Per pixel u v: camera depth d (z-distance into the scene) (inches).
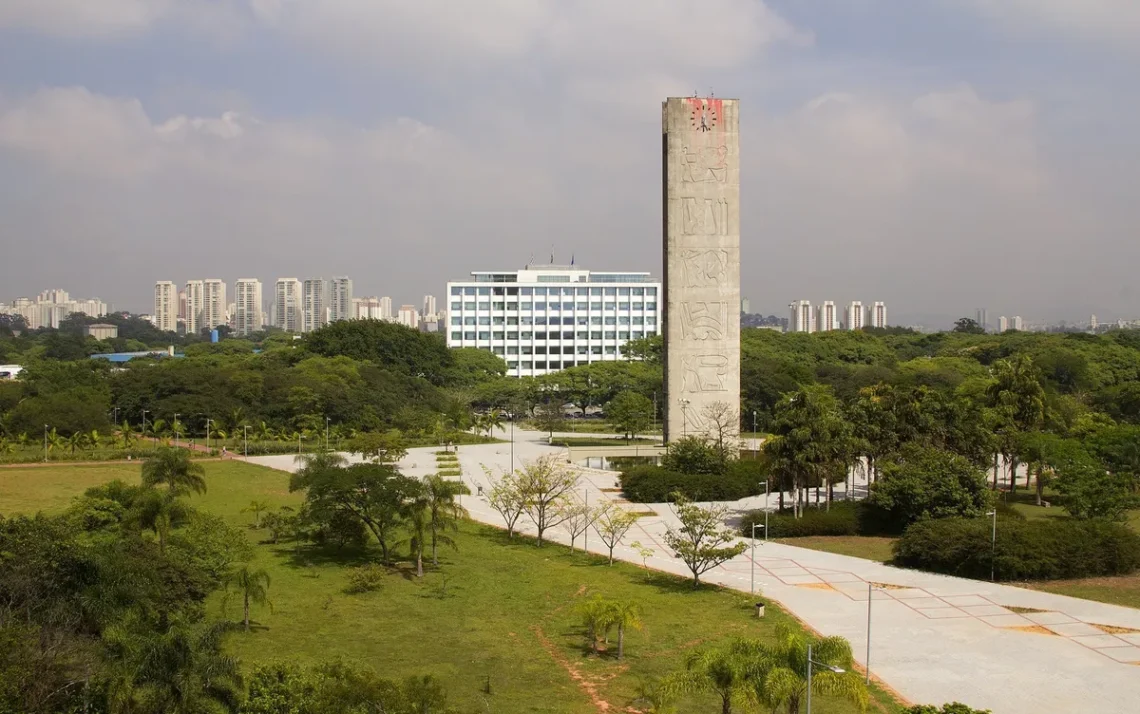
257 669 1561.3
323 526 2950.3
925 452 3427.7
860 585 2598.4
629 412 5999.0
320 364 7052.2
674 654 2010.3
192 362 7229.3
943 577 2691.9
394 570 2696.9
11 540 1967.3
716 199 4660.4
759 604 2319.1
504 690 1786.4
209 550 2460.6
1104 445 3937.0
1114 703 1770.4
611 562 2842.0
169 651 1441.9
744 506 3828.7
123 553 2082.9
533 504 3186.5
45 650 1566.2
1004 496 3848.4
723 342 4672.7
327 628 2150.6
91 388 6259.8
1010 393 4205.2
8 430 5408.5
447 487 2763.3
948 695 1808.6
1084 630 2197.3
